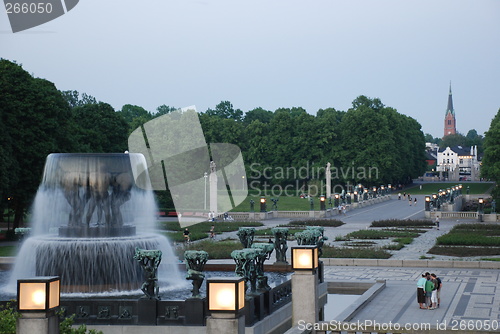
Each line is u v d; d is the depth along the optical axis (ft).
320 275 108.27
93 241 96.94
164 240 107.24
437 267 149.89
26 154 210.18
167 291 98.02
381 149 483.51
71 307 79.46
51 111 218.79
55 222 108.78
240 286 49.24
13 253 166.20
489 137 335.26
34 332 47.78
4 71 210.79
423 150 632.79
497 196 328.70
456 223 273.95
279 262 111.34
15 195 208.44
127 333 77.66
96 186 101.35
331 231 247.09
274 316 83.35
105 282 97.09
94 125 328.49
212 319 48.49
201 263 78.69
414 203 400.47
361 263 154.40
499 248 178.29
